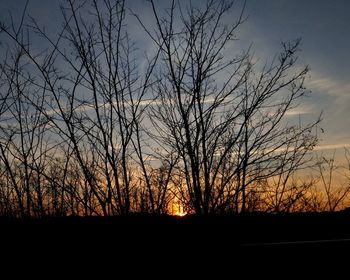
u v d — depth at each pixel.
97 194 7.92
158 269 6.17
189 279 5.86
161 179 8.44
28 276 5.94
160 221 7.35
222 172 8.36
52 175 8.33
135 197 8.37
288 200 8.62
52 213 8.19
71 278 5.93
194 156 8.20
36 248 6.54
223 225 7.51
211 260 6.23
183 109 8.26
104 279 5.94
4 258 6.32
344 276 5.64
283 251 6.21
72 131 7.86
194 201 8.09
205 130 8.27
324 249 6.19
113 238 6.82
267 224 7.80
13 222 7.43
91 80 7.94
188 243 6.67
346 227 7.91
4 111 7.95
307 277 5.66
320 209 9.35
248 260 6.17
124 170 7.93
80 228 7.13
